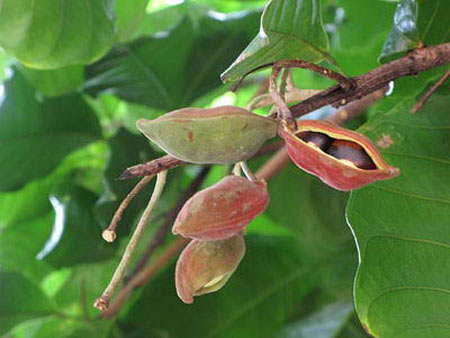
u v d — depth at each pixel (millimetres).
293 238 851
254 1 922
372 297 536
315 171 405
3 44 717
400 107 581
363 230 541
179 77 867
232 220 444
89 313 881
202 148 422
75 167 935
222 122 414
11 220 917
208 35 862
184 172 894
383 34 905
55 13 715
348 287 827
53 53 729
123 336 821
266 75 978
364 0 892
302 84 985
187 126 415
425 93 568
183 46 858
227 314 832
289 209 853
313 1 514
